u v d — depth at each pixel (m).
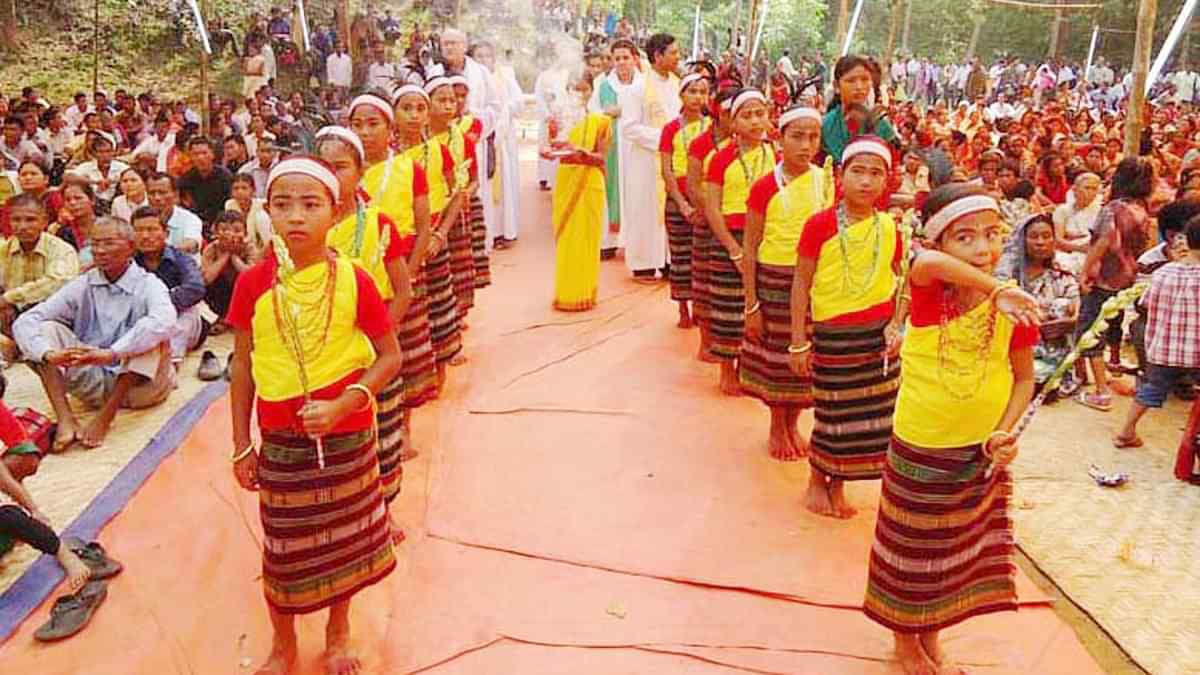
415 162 4.87
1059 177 8.76
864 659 3.42
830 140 5.40
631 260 8.66
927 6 35.81
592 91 9.08
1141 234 6.12
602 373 6.31
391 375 3.24
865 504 4.56
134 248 5.77
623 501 4.56
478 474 4.87
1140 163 6.29
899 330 4.06
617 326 7.36
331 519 3.19
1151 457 5.19
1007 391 3.08
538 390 6.01
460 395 5.95
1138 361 6.34
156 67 21.92
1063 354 6.00
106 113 14.04
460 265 6.50
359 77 19.98
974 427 3.07
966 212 2.97
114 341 5.67
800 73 23.39
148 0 23.06
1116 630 3.57
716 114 5.91
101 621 3.67
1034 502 4.64
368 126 4.66
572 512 4.46
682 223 6.98
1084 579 3.92
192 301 6.51
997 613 3.68
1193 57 29.89
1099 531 4.34
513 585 3.87
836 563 4.02
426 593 3.82
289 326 3.06
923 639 3.32
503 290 8.48
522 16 22.42
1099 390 5.98
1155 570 3.99
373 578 3.34
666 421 5.51
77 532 4.23
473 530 4.29
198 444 5.20
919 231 3.61
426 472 4.89
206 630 3.62
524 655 3.44
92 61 21.66
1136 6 31.83
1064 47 34.12
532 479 4.81
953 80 28.16
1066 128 13.80
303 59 20.94
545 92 10.66
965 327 3.01
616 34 21.95
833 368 4.19
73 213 6.84
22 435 4.38
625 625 3.61
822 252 4.14
